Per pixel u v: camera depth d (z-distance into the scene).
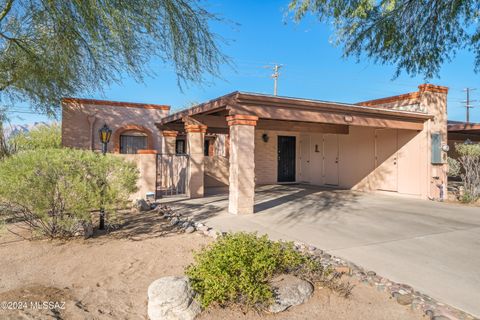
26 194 4.96
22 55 8.23
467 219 7.21
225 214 7.39
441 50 8.95
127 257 4.56
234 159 7.42
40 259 4.48
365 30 8.98
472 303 3.23
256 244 3.77
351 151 12.94
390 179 11.44
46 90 9.46
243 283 3.12
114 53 6.48
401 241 5.39
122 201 5.63
